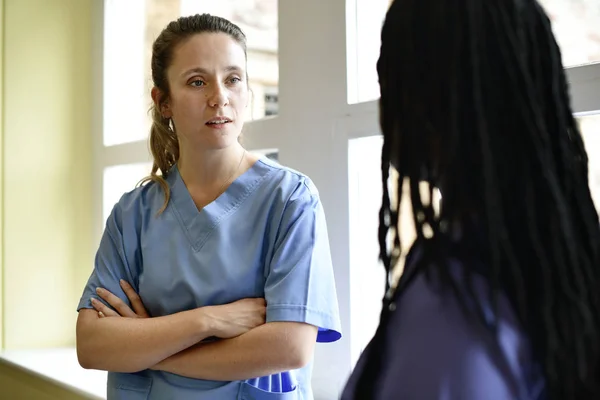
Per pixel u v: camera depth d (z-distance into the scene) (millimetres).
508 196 443
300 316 1001
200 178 1173
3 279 2203
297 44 1510
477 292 431
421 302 446
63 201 2312
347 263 1397
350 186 1402
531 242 437
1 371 2184
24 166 2242
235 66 1126
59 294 2297
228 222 1116
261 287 1090
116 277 1195
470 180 448
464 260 444
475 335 419
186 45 1121
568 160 469
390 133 494
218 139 1110
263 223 1099
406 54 479
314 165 1470
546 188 442
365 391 448
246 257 1091
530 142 446
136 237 1208
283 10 1547
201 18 1149
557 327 426
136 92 2350
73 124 2340
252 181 1141
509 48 455
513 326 430
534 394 425
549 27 486
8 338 2211
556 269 434
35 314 2254
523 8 474
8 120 2215
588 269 450
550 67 474
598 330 440
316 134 1464
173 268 1123
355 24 1416
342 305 1404
